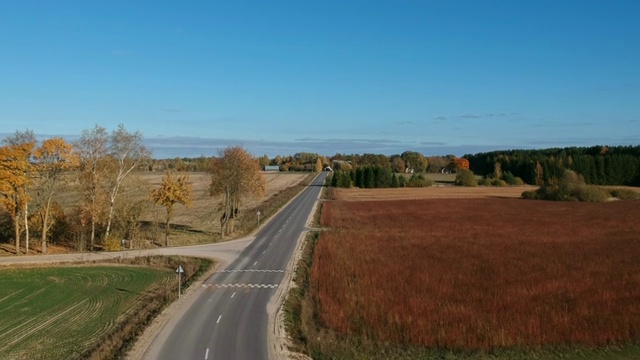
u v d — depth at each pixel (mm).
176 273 47438
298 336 29484
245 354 26359
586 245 57094
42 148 54281
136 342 27953
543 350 27484
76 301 37625
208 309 34562
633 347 27875
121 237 61188
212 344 27766
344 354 26703
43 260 52938
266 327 30797
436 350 27438
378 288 38625
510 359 26359
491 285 39281
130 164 62875
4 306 36312
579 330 29703
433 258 49906
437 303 34656
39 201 56750
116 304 36750
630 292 37156
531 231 69562
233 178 69562
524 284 39500
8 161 52406
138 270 49000
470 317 31891
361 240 61875
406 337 28812
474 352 27172
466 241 60781
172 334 29359
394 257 50562
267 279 43406
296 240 63875
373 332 29766
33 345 28188
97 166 58375
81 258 54094
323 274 43844
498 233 67938
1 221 61156
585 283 39625
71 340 29000
